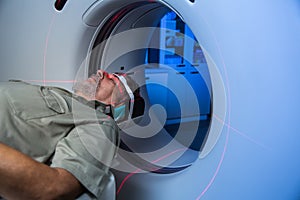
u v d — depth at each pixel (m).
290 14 1.01
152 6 1.71
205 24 1.13
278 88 1.02
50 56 1.76
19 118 1.17
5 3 1.91
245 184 1.11
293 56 1.01
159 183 1.43
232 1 1.06
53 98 1.29
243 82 1.06
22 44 1.87
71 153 1.11
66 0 1.66
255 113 1.05
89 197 1.08
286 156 1.05
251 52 1.04
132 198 1.54
